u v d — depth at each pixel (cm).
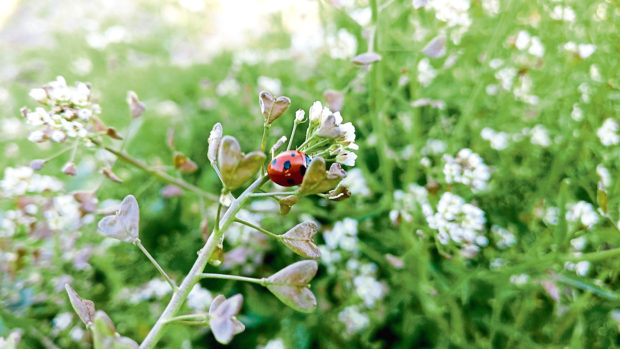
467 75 19
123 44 33
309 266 8
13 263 15
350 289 19
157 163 18
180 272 20
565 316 16
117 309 18
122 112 26
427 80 18
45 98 10
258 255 19
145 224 21
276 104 8
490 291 18
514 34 18
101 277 19
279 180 8
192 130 24
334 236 18
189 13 33
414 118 18
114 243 19
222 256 9
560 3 17
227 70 29
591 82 17
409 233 16
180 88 29
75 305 8
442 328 17
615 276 15
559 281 15
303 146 9
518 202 19
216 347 18
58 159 23
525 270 15
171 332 17
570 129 17
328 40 21
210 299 18
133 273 20
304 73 23
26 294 17
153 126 24
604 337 17
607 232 14
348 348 18
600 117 17
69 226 15
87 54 32
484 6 19
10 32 45
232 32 33
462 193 17
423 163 16
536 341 17
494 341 18
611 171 17
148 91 28
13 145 23
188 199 21
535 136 18
